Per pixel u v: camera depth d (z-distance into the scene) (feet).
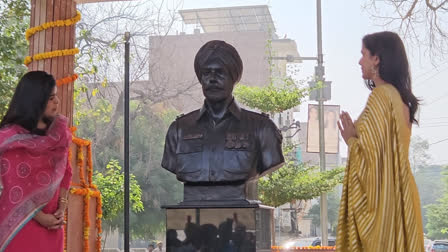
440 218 90.89
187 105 63.93
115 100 49.88
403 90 9.45
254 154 13.30
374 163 8.70
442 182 100.48
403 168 8.71
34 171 10.62
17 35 23.54
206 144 13.47
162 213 62.39
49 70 17.60
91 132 49.80
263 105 39.88
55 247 10.98
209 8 73.10
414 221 8.56
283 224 85.25
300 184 39.52
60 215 11.08
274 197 39.42
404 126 9.00
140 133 60.80
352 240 8.81
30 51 18.07
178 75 63.98
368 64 9.79
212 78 13.48
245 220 12.70
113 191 32.78
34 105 10.80
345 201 9.18
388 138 8.79
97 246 18.47
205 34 67.10
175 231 13.03
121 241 64.13
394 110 8.94
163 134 61.82
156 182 61.05
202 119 13.79
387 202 8.52
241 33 70.03
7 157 10.48
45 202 10.68
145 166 61.26
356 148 9.03
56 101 11.28
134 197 33.47
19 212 10.40
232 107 13.66
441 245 63.41
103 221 49.90
